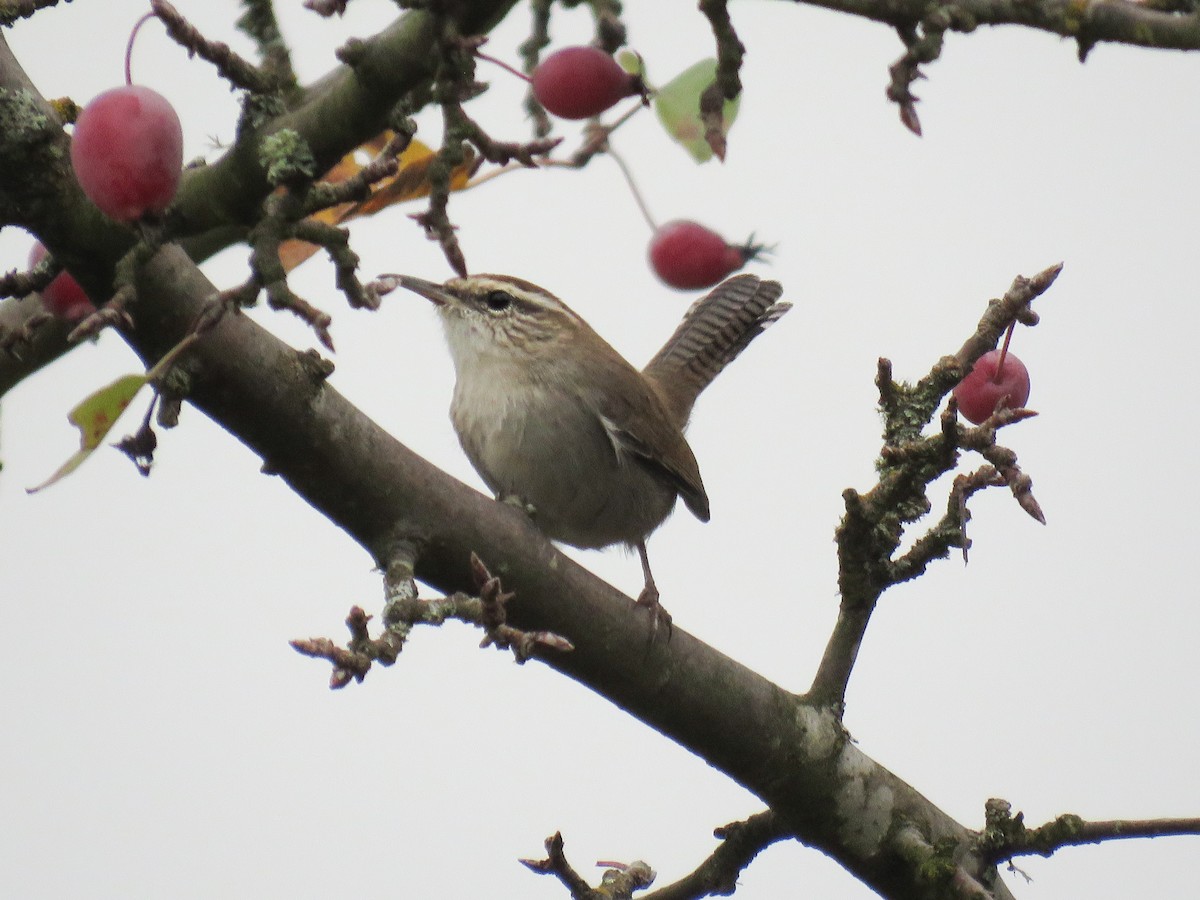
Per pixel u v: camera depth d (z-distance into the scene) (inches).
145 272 257.0
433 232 220.4
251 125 246.5
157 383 231.1
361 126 241.6
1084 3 219.5
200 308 263.7
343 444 283.1
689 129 244.5
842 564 327.9
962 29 215.3
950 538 313.9
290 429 278.7
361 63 235.0
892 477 309.6
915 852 328.2
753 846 343.3
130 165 198.1
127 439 232.8
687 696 321.1
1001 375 309.7
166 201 202.4
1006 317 305.0
